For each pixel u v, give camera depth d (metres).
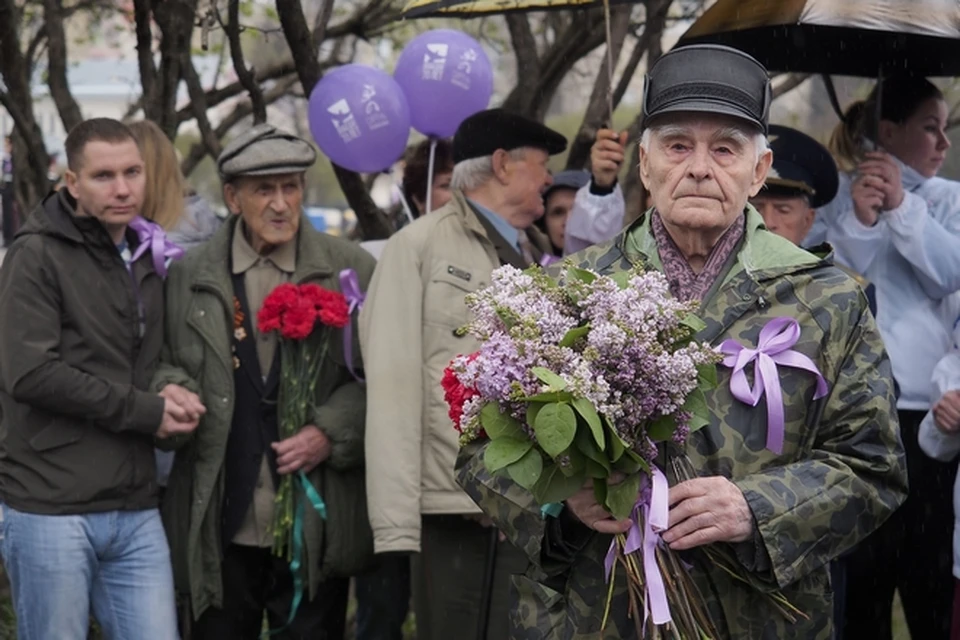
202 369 4.01
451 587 4.04
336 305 4.05
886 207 4.34
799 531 2.39
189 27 5.09
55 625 3.81
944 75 4.73
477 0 4.89
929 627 4.45
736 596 2.50
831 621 2.54
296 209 4.10
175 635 3.97
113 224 3.90
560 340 2.34
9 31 5.07
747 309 2.52
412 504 3.87
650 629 2.43
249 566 4.14
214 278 4.06
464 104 5.13
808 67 4.73
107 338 3.88
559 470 2.37
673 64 2.55
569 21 6.57
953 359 4.20
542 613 2.66
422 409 3.96
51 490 3.79
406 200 5.50
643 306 2.33
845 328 2.51
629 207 5.84
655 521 2.38
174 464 4.07
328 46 8.37
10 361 3.76
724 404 2.48
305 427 4.04
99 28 7.52
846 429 2.48
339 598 4.30
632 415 2.33
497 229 4.11
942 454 4.16
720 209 2.50
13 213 6.10
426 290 4.00
